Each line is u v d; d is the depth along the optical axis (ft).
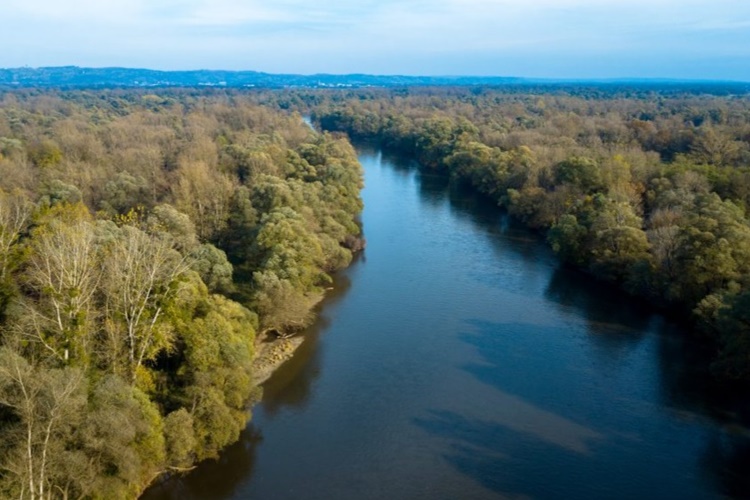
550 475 213.66
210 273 306.35
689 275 321.73
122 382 185.26
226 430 210.38
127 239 264.72
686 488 208.03
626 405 256.93
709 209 360.89
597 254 391.86
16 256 226.58
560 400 260.42
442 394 263.90
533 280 398.01
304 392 264.11
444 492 204.54
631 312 350.02
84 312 190.90
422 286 384.88
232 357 223.92
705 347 306.96
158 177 446.19
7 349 166.50
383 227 513.45
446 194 637.71
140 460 181.47
